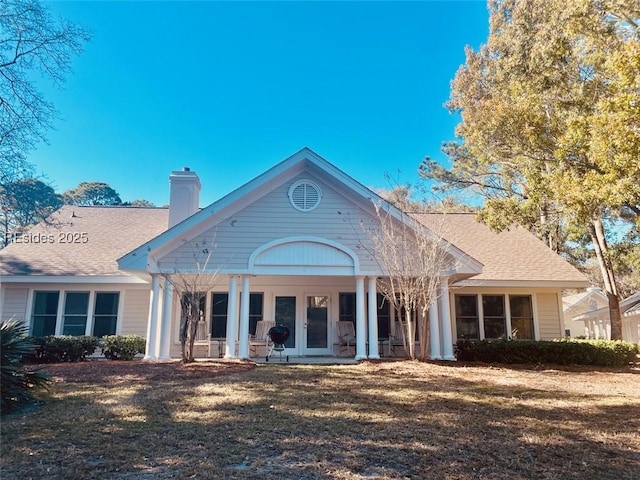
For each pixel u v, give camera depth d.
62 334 14.44
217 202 12.05
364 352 12.02
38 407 6.20
